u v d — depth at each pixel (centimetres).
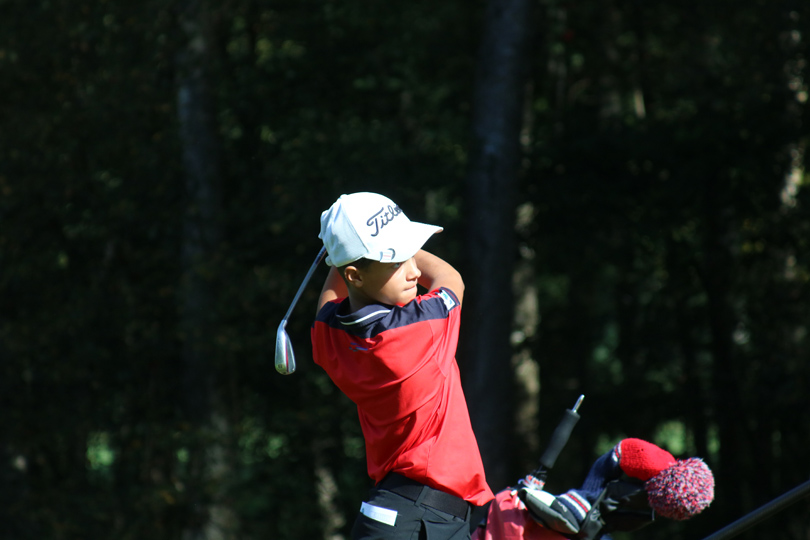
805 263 4703
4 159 4181
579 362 6388
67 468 4481
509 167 4278
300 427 4684
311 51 5009
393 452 984
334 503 5247
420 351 951
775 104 4650
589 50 6125
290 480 4894
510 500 1117
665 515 1030
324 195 4756
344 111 5178
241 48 5212
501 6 4344
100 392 4403
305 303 4650
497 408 4100
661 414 5622
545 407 6262
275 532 4788
